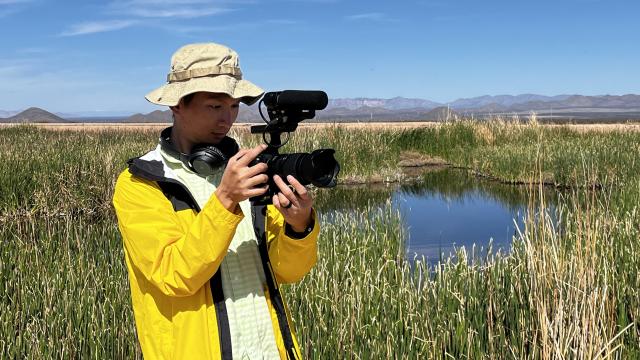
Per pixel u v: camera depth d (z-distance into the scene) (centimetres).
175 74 187
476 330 389
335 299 434
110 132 2402
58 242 650
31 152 1236
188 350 182
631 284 438
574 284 339
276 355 193
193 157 185
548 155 1488
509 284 445
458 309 408
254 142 1432
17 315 448
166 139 198
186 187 188
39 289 490
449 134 2031
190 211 188
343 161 1534
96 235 736
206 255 170
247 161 169
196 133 192
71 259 593
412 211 1122
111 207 1019
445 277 454
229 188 169
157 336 186
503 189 1380
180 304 183
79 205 987
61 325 425
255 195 172
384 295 441
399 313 412
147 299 188
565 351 293
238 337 187
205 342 182
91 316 435
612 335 354
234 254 195
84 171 1066
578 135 2002
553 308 343
